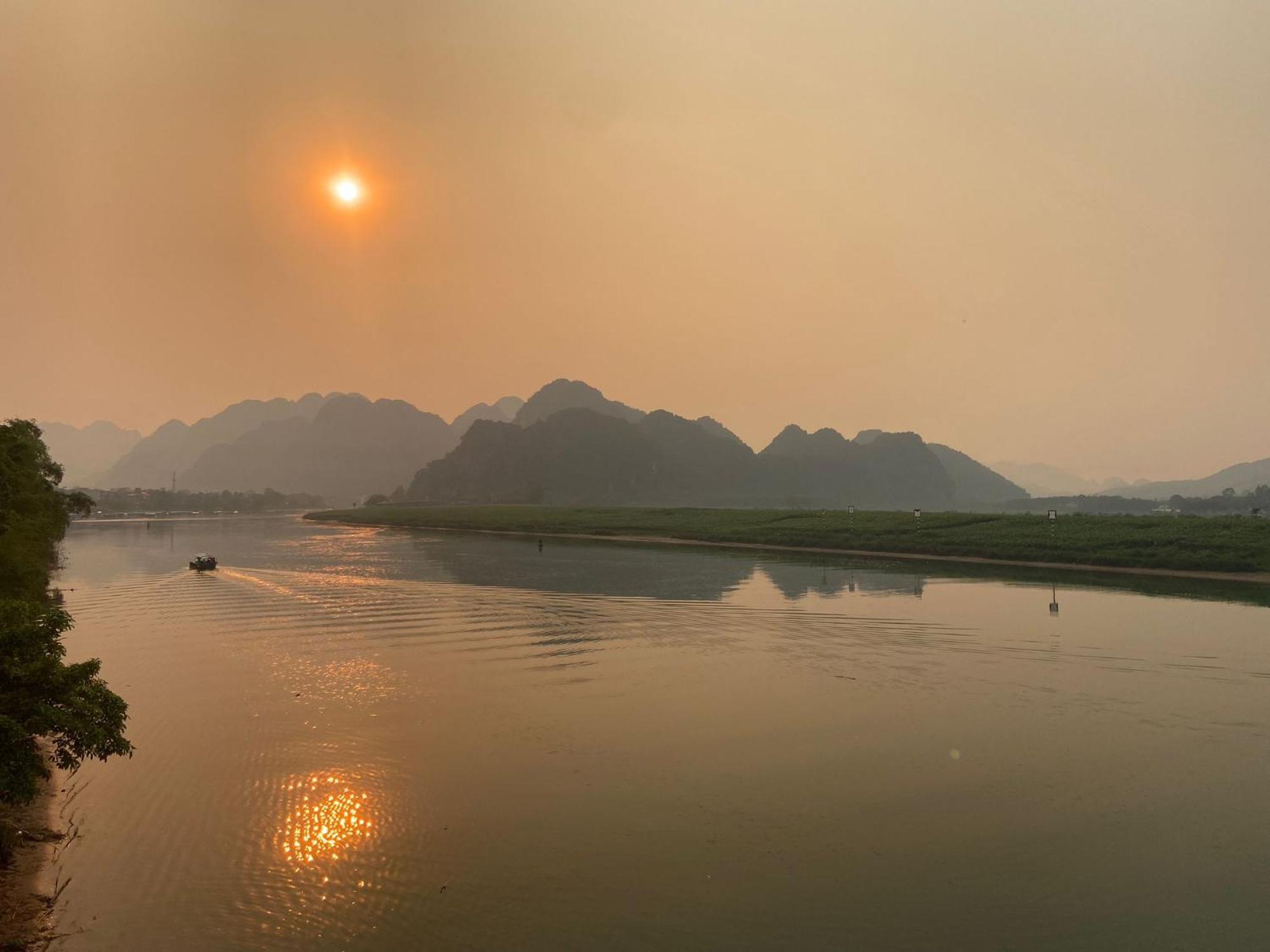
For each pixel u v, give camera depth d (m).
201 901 14.50
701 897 14.73
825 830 17.55
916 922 13.98
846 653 35.41
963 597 52.81
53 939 13.27
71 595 56.50
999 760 21.80
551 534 139.50
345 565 79.69
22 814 18.19
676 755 22.28
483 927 13.73
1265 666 32.56
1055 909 14.43
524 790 19.77
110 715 17.39
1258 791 19.67
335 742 23.38
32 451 47.88
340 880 15.30
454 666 33.12
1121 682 30.08
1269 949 13.19
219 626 43.25
